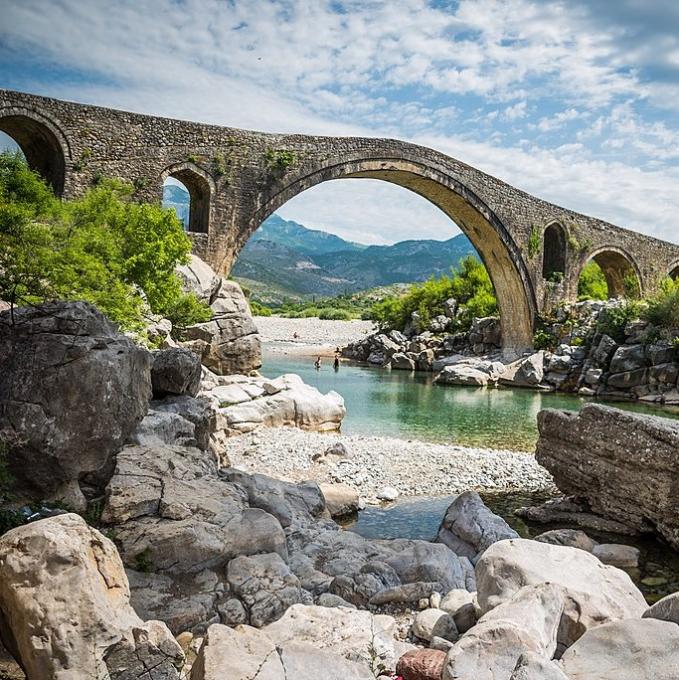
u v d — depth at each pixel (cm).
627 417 1339
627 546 1214
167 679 582
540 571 725
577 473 1423
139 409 1089
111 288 2012
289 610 738
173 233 2578
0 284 1548
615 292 6141
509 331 5238
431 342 5938
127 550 837
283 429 2147
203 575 849
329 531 1100
